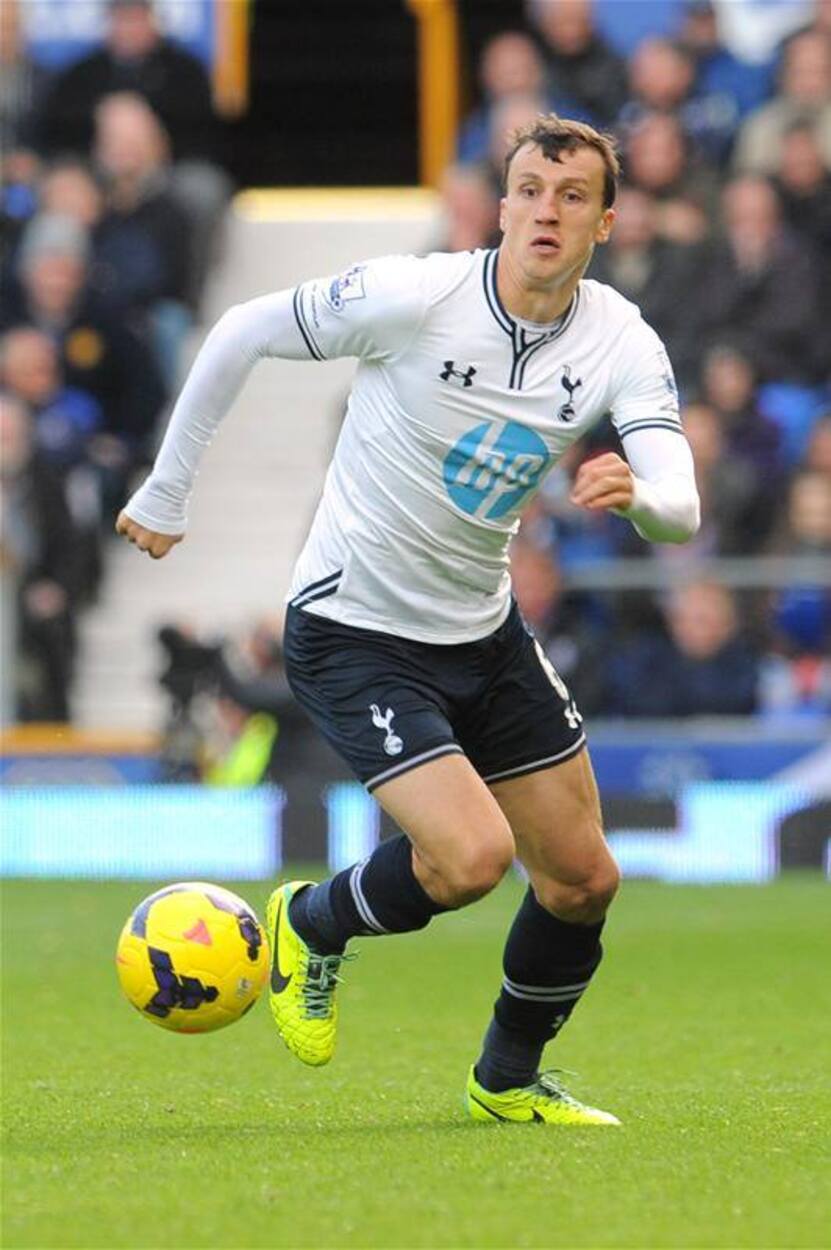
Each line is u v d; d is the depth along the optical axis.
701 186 60.72
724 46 63.34
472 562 20.58
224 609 64.00
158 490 21.11
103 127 65.12
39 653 60.06
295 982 21.31
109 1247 15.29
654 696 54.22
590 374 20.23
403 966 37.12
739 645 54.12
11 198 65.81
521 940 21.02
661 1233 15.79
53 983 34.28
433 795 19.77
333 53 78.75
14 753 58.03
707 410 56.69
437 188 73.88
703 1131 20.61
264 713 55.16
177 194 64.94
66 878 55.03
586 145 19.77
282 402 68.19
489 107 65.94
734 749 54.00
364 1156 19.00
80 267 63.94
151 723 62.34
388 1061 26.34
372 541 20.48
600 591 54.53
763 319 59.06
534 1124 21.12
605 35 67.00
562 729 20.81
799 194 60.47
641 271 59.69
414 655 20.59
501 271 20.06
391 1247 15.30
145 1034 28.67
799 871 53.47
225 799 55.00
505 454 20.23
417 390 20.16
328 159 77.69
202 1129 20.77
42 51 70.00
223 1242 15.44
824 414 55.69
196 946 20.80
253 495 66.69
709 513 55.66
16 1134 20.34
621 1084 24.34
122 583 64.00
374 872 20.56
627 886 51.78
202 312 68.94
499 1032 21.33
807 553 54.75
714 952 38.41
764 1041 28.05
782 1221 16.22
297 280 69.69
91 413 63.62
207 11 69.81
